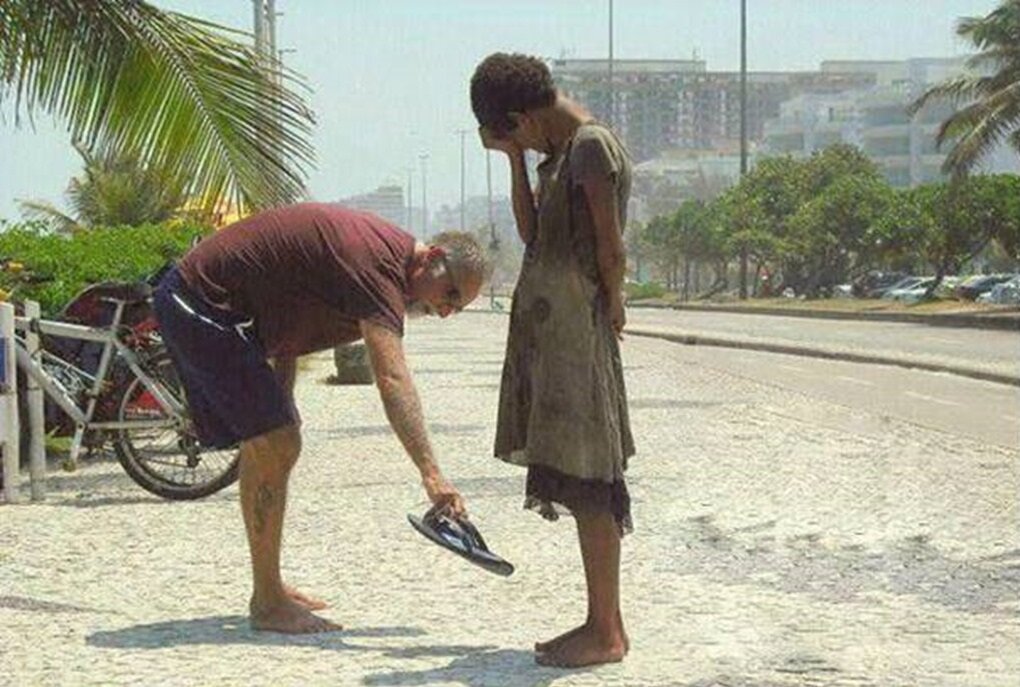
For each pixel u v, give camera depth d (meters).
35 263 15.80
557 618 7.79
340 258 6.96
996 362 32.03
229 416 7.20
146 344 12.02
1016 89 56.44
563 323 6.45
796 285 110.38
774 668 6.74
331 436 17.86
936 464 14.69
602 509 6.53
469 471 14.26
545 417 6.48
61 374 12.09
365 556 9.68
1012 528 10.80
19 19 13.46
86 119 13.66
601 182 6.36
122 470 13.84
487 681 6.45
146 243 20.86
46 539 10.33
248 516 7.38
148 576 9.02
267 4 46.81
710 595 8.46
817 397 23.86
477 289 7.08
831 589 8.66
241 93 13.84
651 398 23.61
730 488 12.98
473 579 8.87
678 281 161.50
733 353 40.06
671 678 6.51
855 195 98.56
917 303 82.25
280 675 6.59
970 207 72.81
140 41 13.62
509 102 6.48
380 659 6.87
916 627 7.64
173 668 6.75
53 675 6.66
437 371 31.95
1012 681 6.54
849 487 13.02
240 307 7.22
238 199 13.91
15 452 12.02
